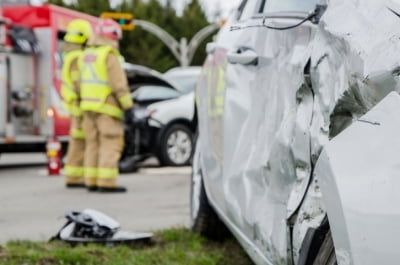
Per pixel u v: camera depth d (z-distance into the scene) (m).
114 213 7.91
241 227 3.98
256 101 3.81
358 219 2.25
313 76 2.98
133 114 13.02
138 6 66.81
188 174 12.55
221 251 5.50
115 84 9.66
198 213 5.78
